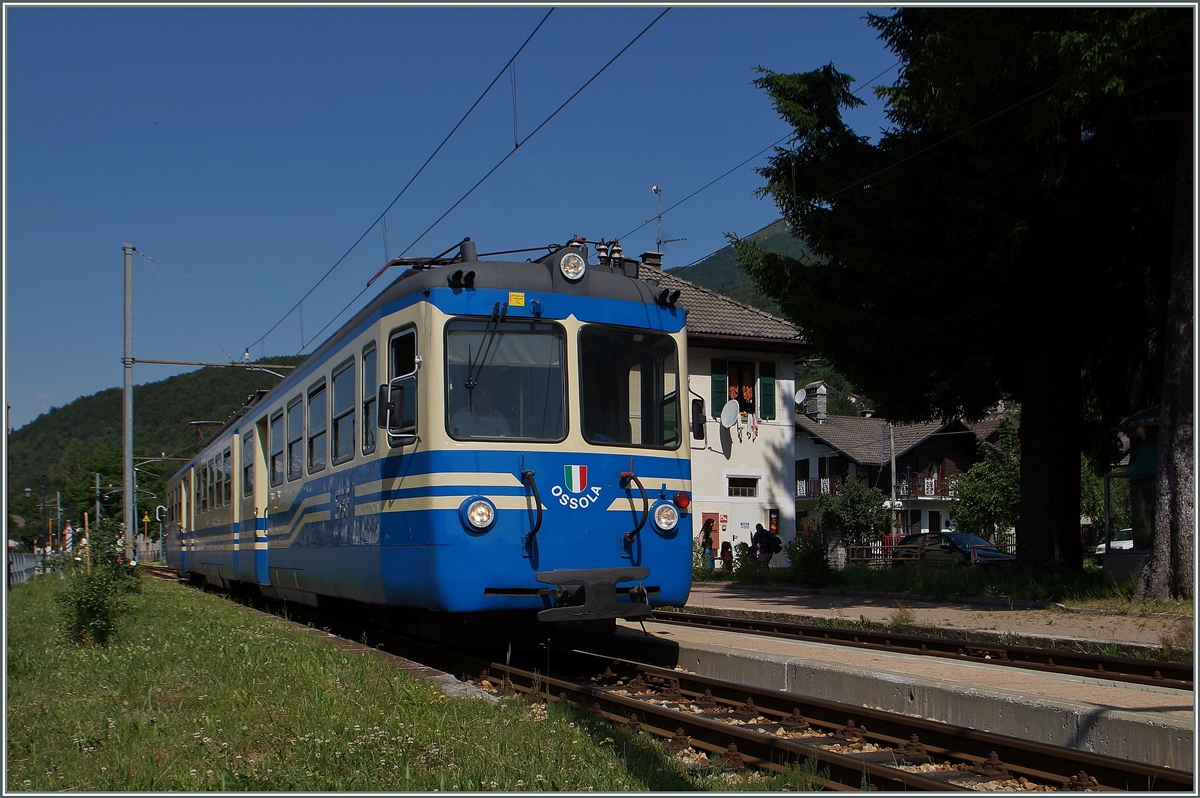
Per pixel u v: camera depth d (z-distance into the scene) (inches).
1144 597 531.5
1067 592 592.7
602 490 358.6
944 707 285.6
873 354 685.9
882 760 240.5
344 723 248.4
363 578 396.2
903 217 679.1
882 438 1811.0
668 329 387.2
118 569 446.3
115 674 331.3
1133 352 739.4
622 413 369.7
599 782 209.9
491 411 351.3
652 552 364.8
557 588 344.5
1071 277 690.8
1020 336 698.2
